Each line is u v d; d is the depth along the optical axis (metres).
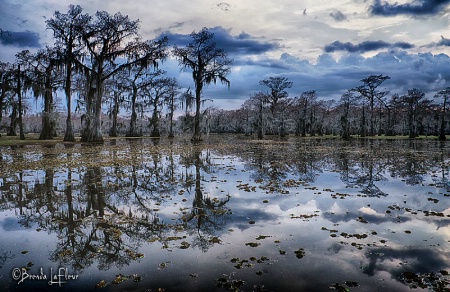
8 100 42.25
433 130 76.19
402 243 4.95
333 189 9.08
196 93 38.50
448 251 4.62
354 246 4.81
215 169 12.98
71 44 32.19
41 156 17.45
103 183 9.78
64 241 5.09
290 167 13.72
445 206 7.20
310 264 4.19
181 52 37.53
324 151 22.66
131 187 9.24
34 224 5.95
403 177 11.16
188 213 6.63
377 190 8.95
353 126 75.75
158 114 58.09
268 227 5.75
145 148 24.53
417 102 63.22
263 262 4.25
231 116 105.06
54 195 8.20
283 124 62.84
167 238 5.19
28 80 37.72
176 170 12.68
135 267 4.14
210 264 4.20
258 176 11.32
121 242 5.05
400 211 6.80
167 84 56.31
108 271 4.03
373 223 5.97
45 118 36.72
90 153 19.52
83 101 41.22
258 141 40.12
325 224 5.92
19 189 8.88
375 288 3.56
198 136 38.97
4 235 5.38
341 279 3.78
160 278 3.83
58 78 40.06
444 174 11.83
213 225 5.87
